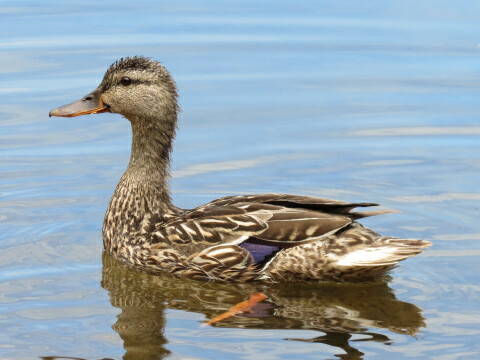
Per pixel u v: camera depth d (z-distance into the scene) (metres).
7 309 11.73
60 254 13.55
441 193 15.70
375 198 15.57
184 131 18.11
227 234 12.66
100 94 14.02
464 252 13.49
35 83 19.80
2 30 22.80
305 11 24.48
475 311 11.66
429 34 22.75
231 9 24.58
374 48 21.98
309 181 16.20
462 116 18.69
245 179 16.25
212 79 20.33
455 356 10.50
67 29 22.92
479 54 21.53
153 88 13.72
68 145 17.55
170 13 24.27
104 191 15.73
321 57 21.50
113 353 10.62
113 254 13.56
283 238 12.38
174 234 12.97
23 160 16.81
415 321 11.45
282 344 10.82
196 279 12.97
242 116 18.75
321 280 12.45
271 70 20.81
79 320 11.50
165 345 10.81
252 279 12.67
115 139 17.88
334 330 11.23
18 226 14.36
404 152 17.31
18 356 10.55
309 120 18.59
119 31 22.80
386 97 19.59
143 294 12.41
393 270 12.94
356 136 17.95
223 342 10.88
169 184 14.05
